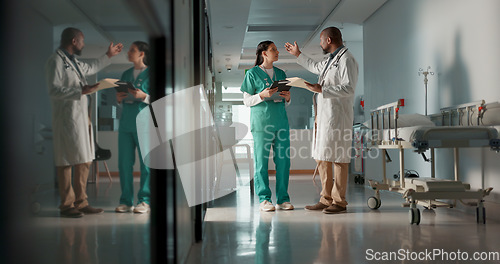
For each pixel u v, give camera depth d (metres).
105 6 0.78
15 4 0.48
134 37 1.01
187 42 2.12
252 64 9.84
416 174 4.48
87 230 0.70
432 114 3.98
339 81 3.41
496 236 2.56
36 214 0.54
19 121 0.49
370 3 5.48
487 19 3.35
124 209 0.92
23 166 0.50
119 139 0.88
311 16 6.18
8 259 0.48
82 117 0.67
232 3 5.16
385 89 5.47
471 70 3.56
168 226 1.39
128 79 0.95
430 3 4.25
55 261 0.59
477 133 2.80
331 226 2.89
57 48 0.59
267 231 2.72
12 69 0.48
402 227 2.85
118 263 0.87
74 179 0.64
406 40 4.81
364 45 6.32
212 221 3.12
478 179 3.49
